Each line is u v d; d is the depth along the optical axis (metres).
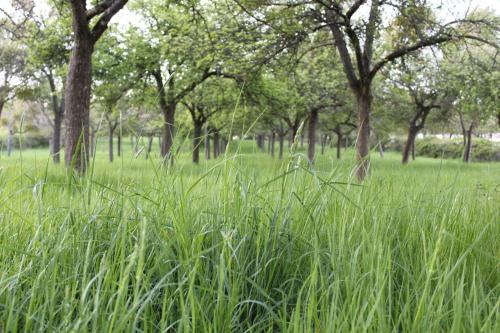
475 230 3.02
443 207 3.21
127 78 20.56
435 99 32.53
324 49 17.39
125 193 2.60
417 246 2.59
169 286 2.01
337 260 2.03
